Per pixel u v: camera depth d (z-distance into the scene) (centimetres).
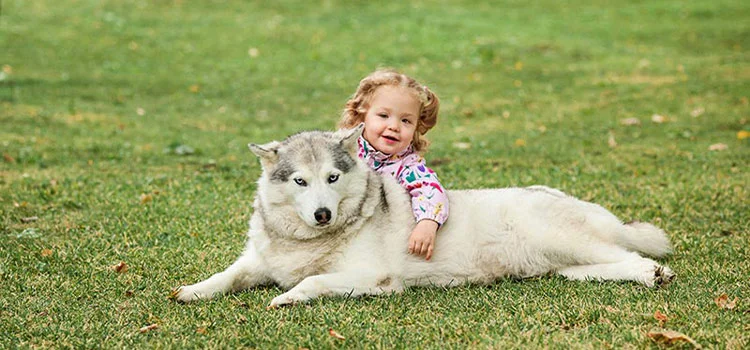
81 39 1702
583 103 1244
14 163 825
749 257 496
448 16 2012
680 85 1327
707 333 346
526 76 1465
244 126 1122
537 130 1073
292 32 1839
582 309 387
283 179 416
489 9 2116
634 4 2191
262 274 445
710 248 517
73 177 761
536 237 457
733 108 1142
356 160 429
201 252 521
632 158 863
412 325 376
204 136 1038
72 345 356
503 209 465
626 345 342
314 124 1138
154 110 1209
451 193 473
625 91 1310
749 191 680
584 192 695
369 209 428
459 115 1188
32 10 1922
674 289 420
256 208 445
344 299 409
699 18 2008
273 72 1523
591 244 457
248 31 1845
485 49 1655
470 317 383
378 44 1736
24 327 379
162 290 444
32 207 643
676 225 588
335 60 1614
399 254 434
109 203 657
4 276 467
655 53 1642
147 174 791
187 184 736
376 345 348
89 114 1142
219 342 356
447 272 450
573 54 1644
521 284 447
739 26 1883
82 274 472
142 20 1909
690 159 850
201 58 1620
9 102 1172
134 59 1584
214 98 1316
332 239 423
